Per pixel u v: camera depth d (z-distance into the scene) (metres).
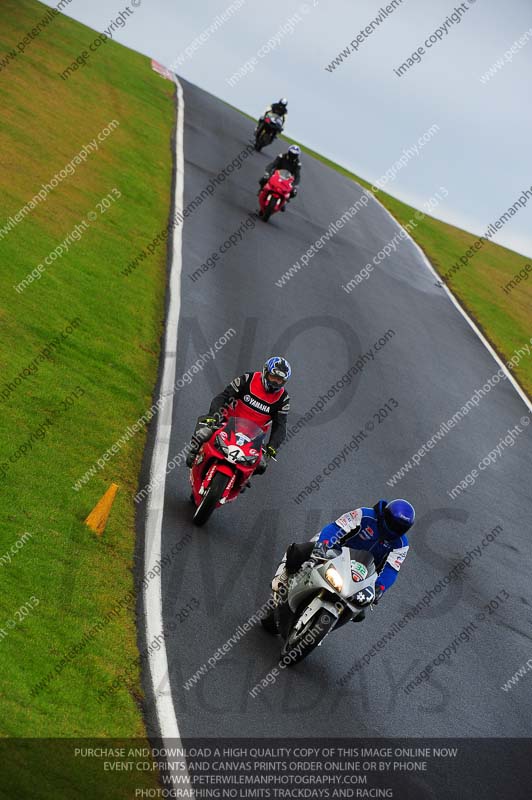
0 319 49.78
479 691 38.09
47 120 92.25
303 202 119.50
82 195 77.56
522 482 64.19
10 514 33.81
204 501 38.16
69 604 30.69
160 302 65.50
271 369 39.00
